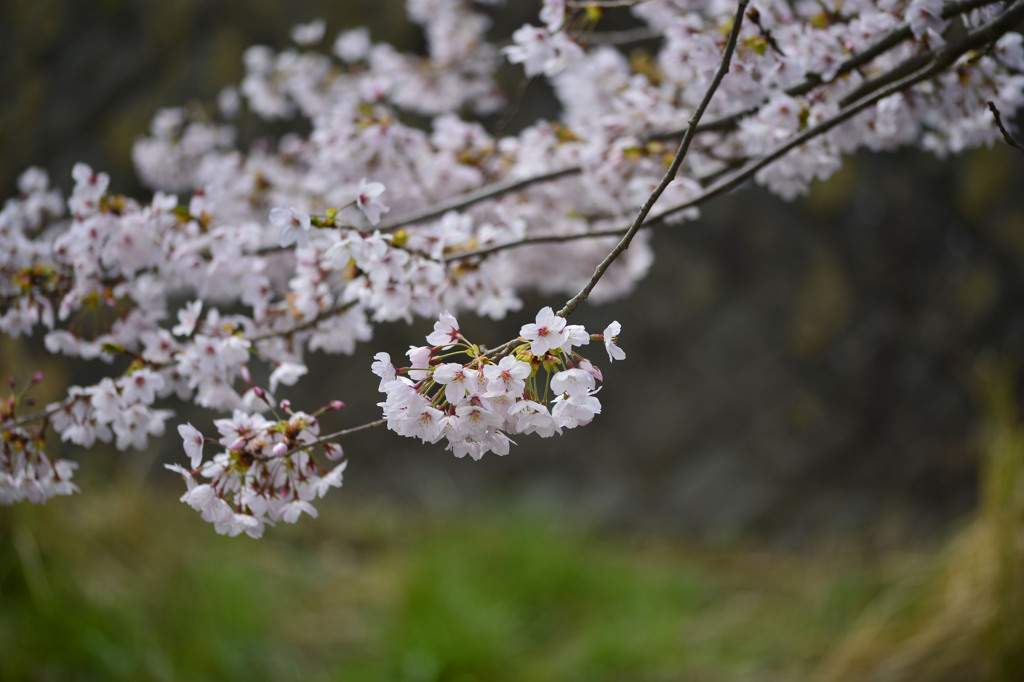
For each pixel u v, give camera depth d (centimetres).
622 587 491
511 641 430
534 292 667
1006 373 388
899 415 650
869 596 442
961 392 641
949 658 335
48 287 233
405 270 227
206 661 383
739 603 505
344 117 265
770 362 671
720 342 679
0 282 231
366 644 439
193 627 395
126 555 430
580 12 243
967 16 221
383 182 274
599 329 685
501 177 277
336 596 489
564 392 188
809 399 661
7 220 233
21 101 716
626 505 661
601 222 280
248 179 302
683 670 409
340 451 200
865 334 664
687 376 682
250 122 677
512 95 641
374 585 502
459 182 276
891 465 641
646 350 688
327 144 268
